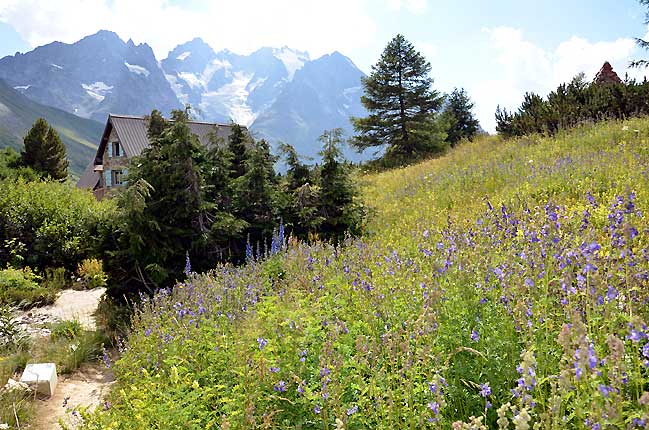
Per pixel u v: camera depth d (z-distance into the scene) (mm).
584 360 2373
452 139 36156
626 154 10062
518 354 3398
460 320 3887
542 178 9727
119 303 10164
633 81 17219
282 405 3797
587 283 3379
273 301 5773
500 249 5031
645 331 2936
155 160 10438
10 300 11555
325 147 11703
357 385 3430
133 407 4359
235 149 12648
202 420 4000
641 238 4699
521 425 2242
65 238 15828
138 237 9555
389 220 11172
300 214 11148
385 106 30422
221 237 10500
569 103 17750
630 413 2482
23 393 6387
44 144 37125
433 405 2918
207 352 5008
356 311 4883
